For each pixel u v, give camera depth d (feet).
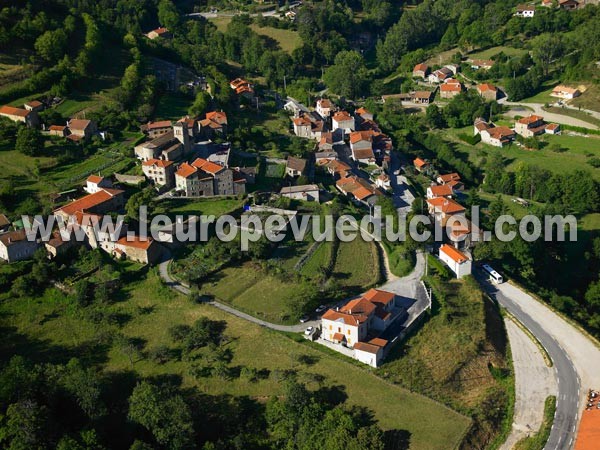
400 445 508.12
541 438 521.65
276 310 634.84
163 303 642.22
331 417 509.35
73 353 588.50
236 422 528.22
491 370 594.24
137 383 540.11
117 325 618.44
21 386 518.37
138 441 482.69
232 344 595.47
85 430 498.69
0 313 624.59
